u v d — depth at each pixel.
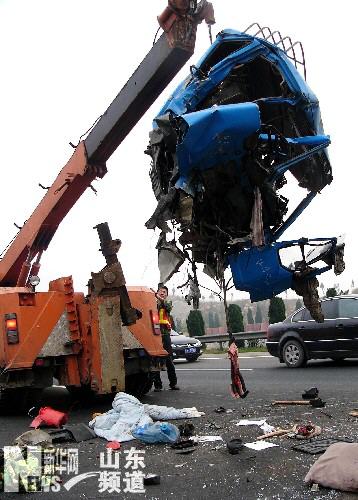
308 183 5.57
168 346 10.00
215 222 4.95
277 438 5.30
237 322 26.95
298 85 5.08
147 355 8.36
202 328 29.05
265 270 4.79
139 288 8.58
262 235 4.68
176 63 6.40
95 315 7.36
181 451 5.00
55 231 9.36
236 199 4.83
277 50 5.10
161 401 8.45
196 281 5.14
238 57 4.96
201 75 5.02
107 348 7.30
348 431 5.41
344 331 11.96
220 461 4.62
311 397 7.65
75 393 9.35
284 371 11.97
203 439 5.47
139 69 6.77
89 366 7.60
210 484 4.05
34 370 7.73
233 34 5.11
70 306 7.79
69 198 8.68
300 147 5.17
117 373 7.30
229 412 7.02
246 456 4.70
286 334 12.80
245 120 4.30
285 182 5.48
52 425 6.74
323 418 6.18
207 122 4.27
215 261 5.12
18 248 9.63
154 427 5.61
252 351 20.30
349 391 8.30
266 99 4.95
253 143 4.46
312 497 3.63
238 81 5.19
